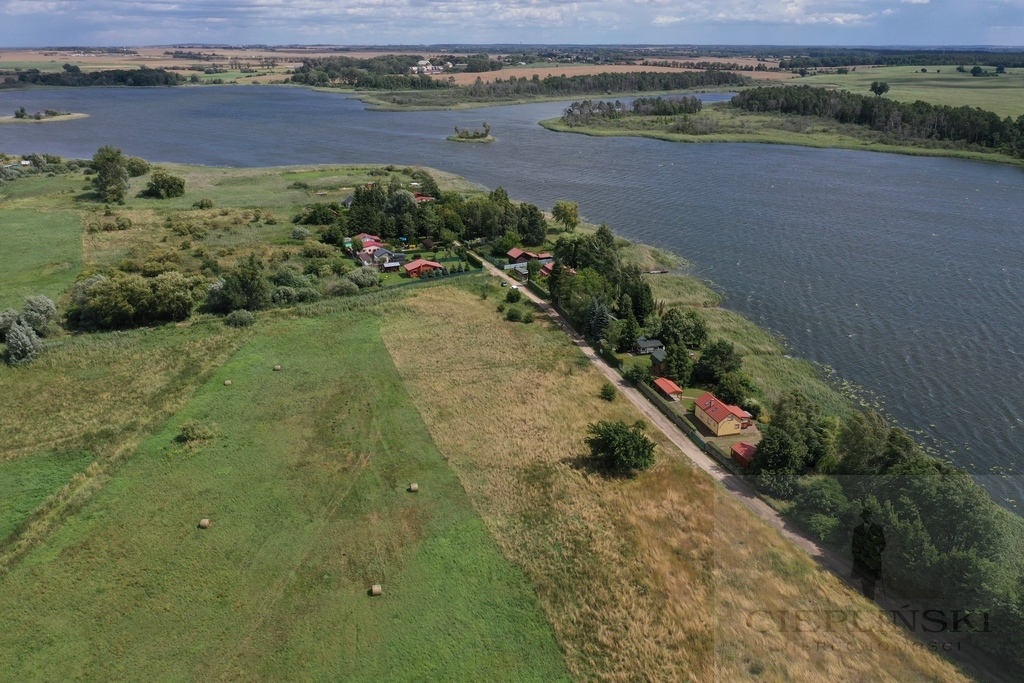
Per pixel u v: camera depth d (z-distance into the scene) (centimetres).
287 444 5381
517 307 8356
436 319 8038
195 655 3488
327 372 6644
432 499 4716
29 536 4334
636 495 4672
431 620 3691
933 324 7862
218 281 8400
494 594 3862
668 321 7250
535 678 3319
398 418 5809
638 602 3675
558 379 6581
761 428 5569
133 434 5497
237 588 3922
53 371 6625
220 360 6831
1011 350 7175
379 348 7219
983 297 8600
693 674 3153
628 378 6594
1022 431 5741
